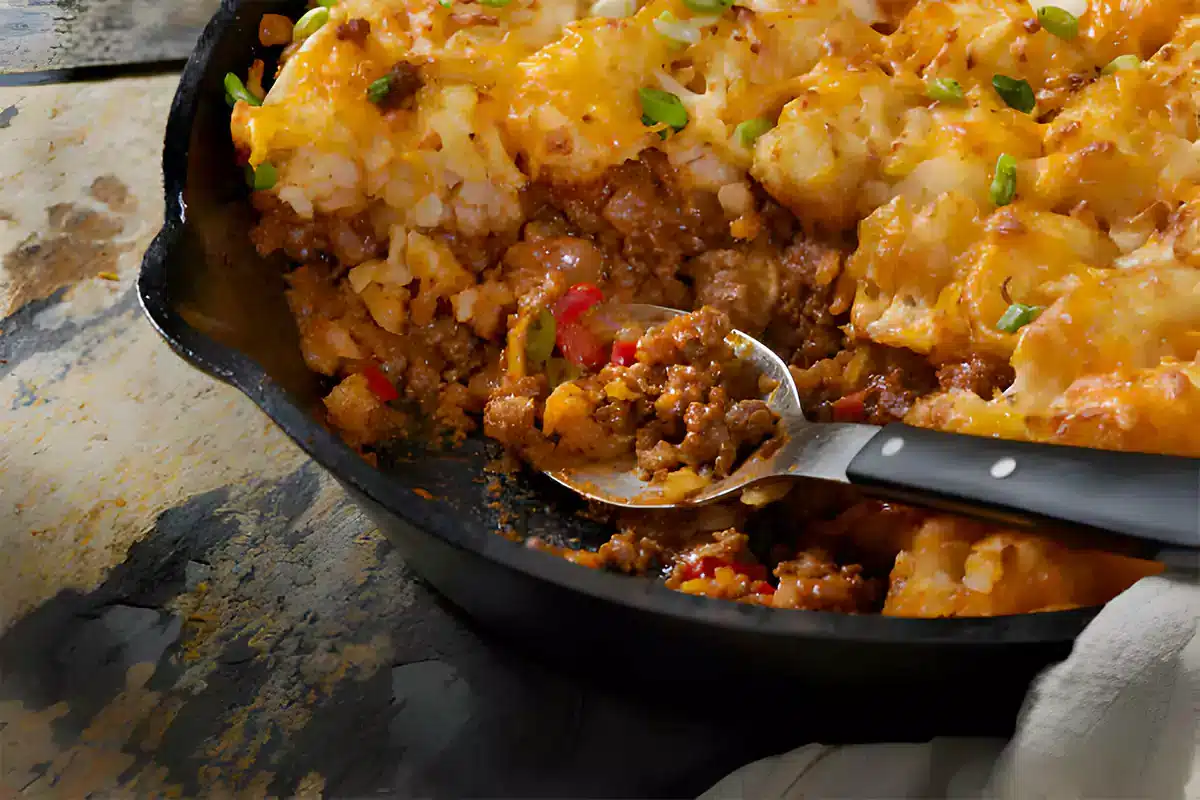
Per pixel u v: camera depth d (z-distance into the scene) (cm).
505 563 59
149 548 72
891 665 59
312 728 67
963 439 60
